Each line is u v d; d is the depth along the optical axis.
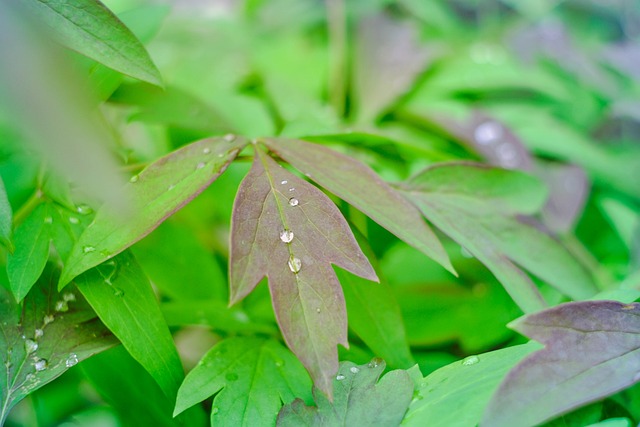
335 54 0.70
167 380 0.45
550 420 0.44
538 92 0.70
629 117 0.67
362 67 0.70
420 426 0.43
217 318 0.50
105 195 0.37
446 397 0.44
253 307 0.50
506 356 0.45
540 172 0.59
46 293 0.46
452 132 0.61
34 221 0.47
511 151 0.59
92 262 0.44
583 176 0.59
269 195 0.45
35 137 0.35
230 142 0.48
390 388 0.45
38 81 0.36
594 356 0.43
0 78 0.35
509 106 0.68
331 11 0.73
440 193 0.49
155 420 0.48
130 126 0.57
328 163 0.47
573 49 0.71
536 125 0.64
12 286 0.45
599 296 0.46
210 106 0.55
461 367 0.45
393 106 0.64
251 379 0.46
